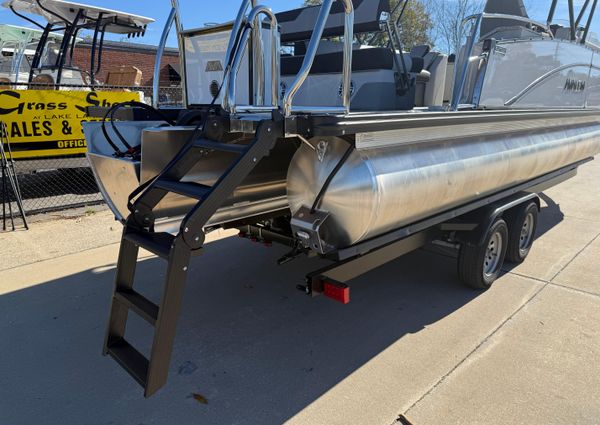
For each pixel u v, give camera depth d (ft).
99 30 29.94
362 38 15.88
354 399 8.77
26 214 21.21
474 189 11.44
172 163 8.41
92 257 16.12
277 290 13.61
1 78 39.34
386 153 8.92
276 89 8.80
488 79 12.82
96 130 10.28
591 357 10.09
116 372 9.57
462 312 12.22
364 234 8.78
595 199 25.79
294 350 10.48
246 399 8.80
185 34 11.35
